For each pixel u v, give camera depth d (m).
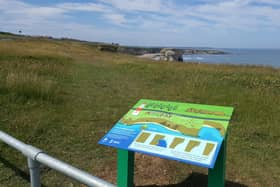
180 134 2.19
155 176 3.19
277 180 3.21
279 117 5.49
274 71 16.44
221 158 2.21
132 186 2.70
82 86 8.17
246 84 9.82
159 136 2.23
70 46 37.84
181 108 2.49
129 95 7.45
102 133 4.49
